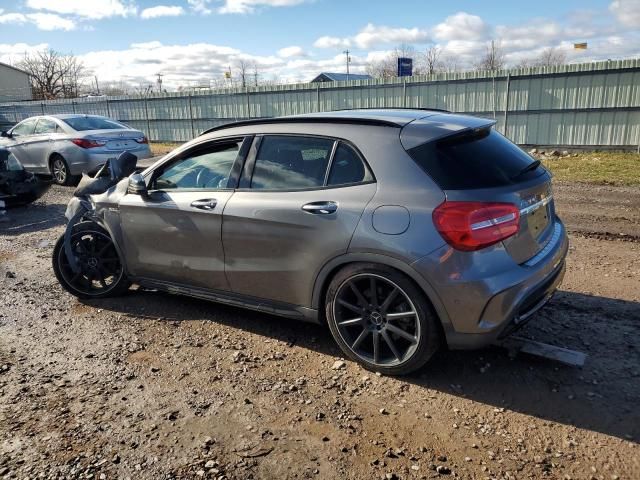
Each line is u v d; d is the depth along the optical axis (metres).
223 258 3.89
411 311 3.16
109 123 12.58
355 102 20.92
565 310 4.22
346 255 3.27
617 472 2.46
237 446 2.73
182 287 4.29
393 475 2.49
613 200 8.83
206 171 4.05
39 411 3.08
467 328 3.02
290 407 3.06
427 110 3.97
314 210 3.37
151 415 3.02
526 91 17.33
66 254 4.68
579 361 3.37
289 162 3.63
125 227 4.44
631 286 4.72
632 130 15.89
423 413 2.97
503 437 2.74
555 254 3.41
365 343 3.49
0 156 8.92
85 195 4.85
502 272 2.96
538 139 17.56
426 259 2.99
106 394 3.25
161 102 26.50
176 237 4.12
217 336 4.02
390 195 3.15
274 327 4.15
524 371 3.37
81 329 4.21
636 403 2.98
